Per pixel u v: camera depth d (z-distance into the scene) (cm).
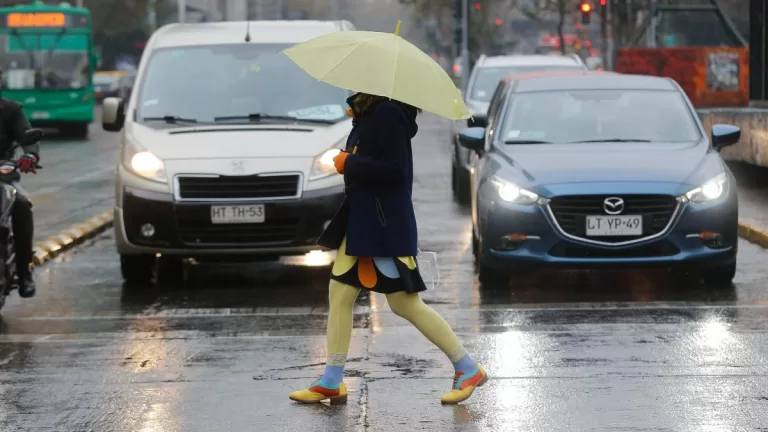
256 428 1789
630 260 2914
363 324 2602
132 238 3111
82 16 10356
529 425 1784
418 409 1883
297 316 2723
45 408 1912
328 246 1886
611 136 3266
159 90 3394
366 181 1833
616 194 2909
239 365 2208
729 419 1803
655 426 1770
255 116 3328
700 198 2939
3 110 2678
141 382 2081
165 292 3117
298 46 1850
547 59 6228
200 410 1891
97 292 3131
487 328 2531
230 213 3072
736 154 5466
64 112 10269
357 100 1861
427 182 5972
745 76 8462
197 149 3136
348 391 2002
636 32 11188
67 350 2370
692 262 2931
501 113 3381
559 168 2997
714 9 9194
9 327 2655
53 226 4366
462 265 3481
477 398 1944
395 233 1839
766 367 2131
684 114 3322
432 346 2350
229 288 3164
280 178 3092
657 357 2222
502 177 3012
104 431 1783
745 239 3922
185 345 2400
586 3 11625
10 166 2655
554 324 2569
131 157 3158
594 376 2080
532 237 2936
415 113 1870
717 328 2492
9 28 10269
